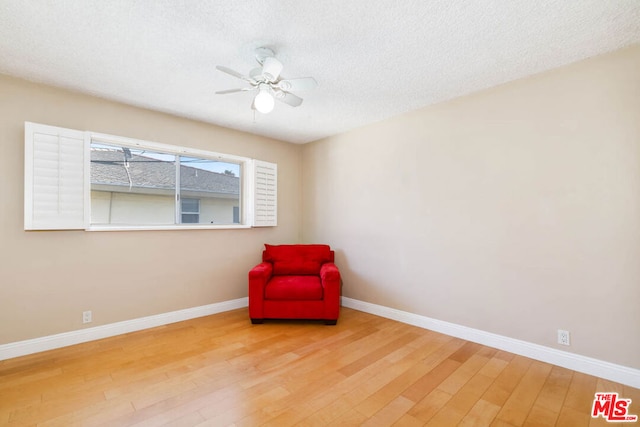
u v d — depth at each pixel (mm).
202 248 3619
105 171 3084
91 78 2562
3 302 2445
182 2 1668
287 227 4566
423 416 1768
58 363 2379
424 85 2707
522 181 2557
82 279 2801
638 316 2055
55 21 1828
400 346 2738
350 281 3990
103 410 1803
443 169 3068
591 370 2215
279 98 2473
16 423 1682
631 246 2082
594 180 2223
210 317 3559
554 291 2391
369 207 3773
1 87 2469
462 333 2910
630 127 2090
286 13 1763
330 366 2361
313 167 4562
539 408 1837
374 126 3715
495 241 2709
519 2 1672
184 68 2410
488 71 2457
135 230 3107
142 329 3129
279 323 3355
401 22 1845
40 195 2535
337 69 2420
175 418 1738
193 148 3578
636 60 2072
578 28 1902
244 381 2139
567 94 2344
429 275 3174
